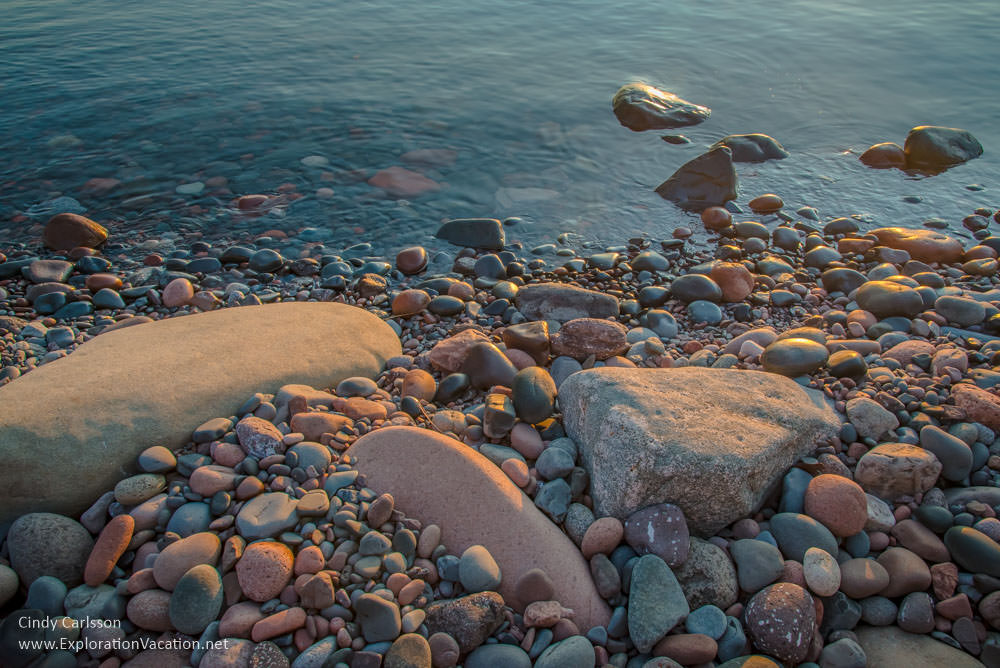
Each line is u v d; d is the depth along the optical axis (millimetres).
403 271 4832
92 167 5938
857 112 7621
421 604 2297
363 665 2078
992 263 4789
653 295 4461
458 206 5723
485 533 2488
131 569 2408
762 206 5781
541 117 7160
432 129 6828
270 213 5480
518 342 3686
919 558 2510
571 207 5781
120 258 4891
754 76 8445
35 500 2572
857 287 4562
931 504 2715
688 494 2529
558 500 2654
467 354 3523
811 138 7090
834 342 3764
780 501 2742
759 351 3672
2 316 4090
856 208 5844
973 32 9773
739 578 2436
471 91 7648
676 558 2398
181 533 2449
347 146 6445
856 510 2561
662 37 9531
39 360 3672
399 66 8219
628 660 2238
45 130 6438
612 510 2590
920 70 8641
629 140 6836
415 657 2078
